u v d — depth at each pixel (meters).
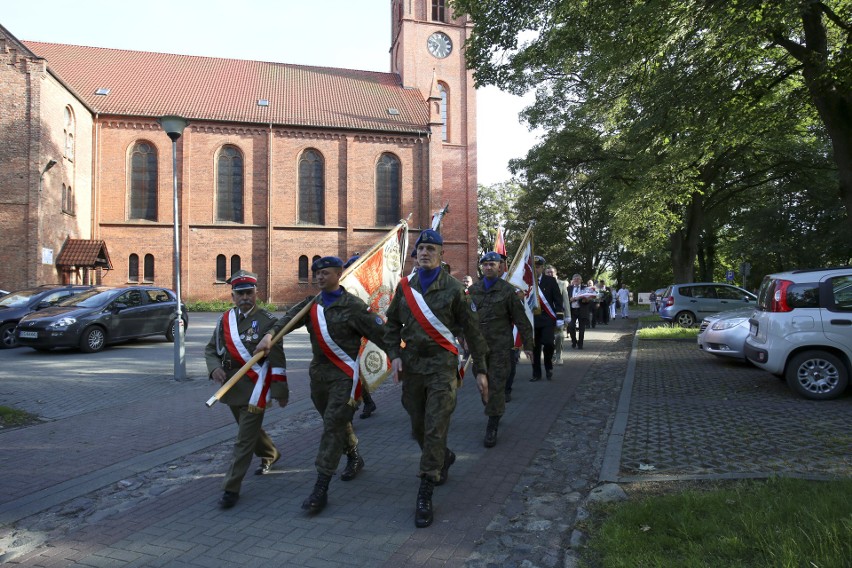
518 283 9.00
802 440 5.68
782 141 20.56
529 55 14.78
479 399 8.63
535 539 3.88
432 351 4.35
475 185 41.44
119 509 4.51
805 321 7.86
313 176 37.16
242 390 4.61
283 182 36.34
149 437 6.57
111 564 3.59
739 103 13.09
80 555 3.72
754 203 29.08
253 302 4.82
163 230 34.44
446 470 4.88
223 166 35.72
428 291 4.42
